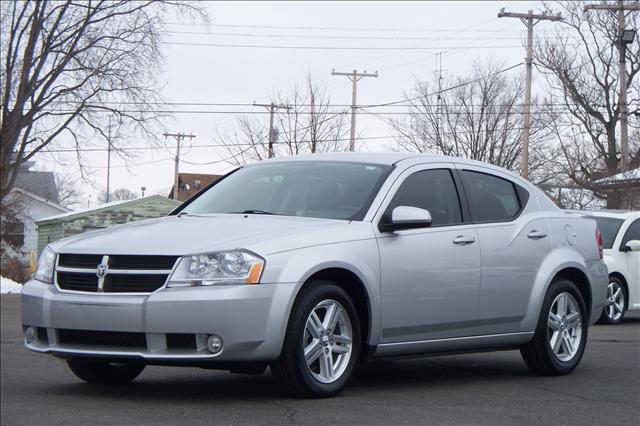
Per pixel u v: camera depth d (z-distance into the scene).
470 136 47.84
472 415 6.34
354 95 45.31
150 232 6.76
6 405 6.55
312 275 6.62
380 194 7.36
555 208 8.88
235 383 7.68
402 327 7.25
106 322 6.29
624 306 15.30
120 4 35.56
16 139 35.59
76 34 35.41
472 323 7.79
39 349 6.65
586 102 47.12
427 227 7.48
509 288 8.06
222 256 6.31
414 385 7.70
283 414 6.16
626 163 33.38
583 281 8.87
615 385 7.87
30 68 35.38
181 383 7.70
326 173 7.75
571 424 6.14
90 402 6.67
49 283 6.69
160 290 6.24
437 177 7.93
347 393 7.11
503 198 8.41
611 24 45.75
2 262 42.78
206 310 6.16
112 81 35.59
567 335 8.57
